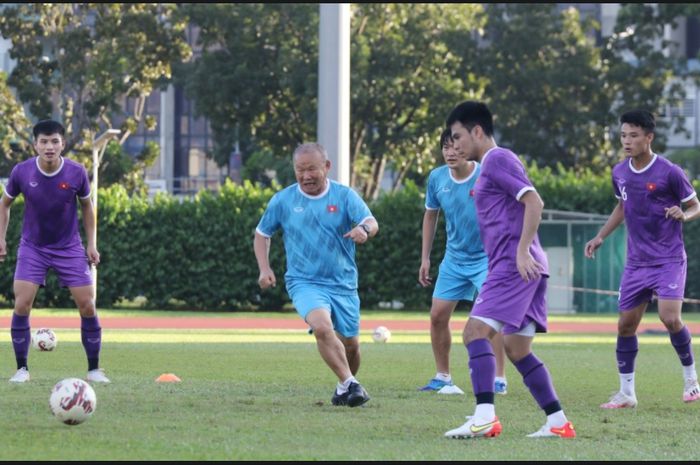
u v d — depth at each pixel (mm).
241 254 89938
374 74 129000
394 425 22984
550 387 22078
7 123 127250
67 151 128625
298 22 128625
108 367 36906
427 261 32844
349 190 26766
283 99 134875
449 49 135125
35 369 35219
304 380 33562
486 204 21875
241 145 168625
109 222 89375
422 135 132125
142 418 22859
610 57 142875
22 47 128125
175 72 139500
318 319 25844
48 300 87500
